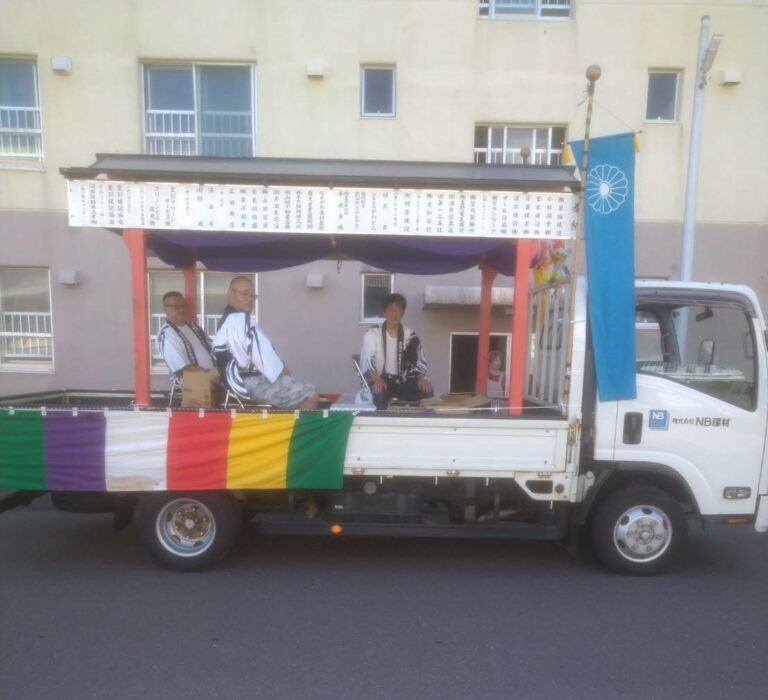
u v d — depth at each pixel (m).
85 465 4.61
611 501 4.77
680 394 4.66
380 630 4.00
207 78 10.05
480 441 4.59
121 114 9.90
